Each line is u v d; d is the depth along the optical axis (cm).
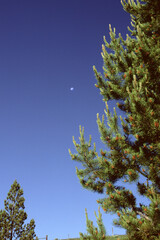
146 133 627
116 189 666
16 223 2114
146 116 592
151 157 607
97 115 686
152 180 606
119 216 554
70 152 765
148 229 491
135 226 502
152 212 488
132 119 627
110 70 794
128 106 731
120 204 614
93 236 531
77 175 754
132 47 807
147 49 682
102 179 723
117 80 781
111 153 661
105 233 535
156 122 586
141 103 592
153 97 646
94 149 752
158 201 488
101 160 670
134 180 624
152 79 691
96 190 734
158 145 595
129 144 671
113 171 664
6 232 2039
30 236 2056
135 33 955
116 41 834
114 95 782
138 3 868
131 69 731
